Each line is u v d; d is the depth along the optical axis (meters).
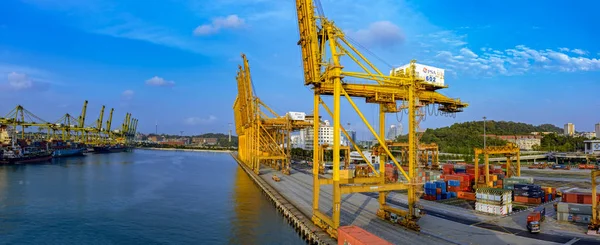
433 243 39.94
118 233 54.72
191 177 127.38
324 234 44.78
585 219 49.03
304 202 66.75
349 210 57.34
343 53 44.97
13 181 109.69
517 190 66.62
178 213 67.38
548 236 42.88
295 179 105.50
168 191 93.69
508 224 48.47
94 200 80.12
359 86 50.00
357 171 94.44
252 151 136.75
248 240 50.78
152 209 70.94
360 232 34.56
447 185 73.69
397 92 51.78
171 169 159.62
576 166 154.88
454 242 40.34
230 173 142.88
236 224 59.09
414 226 44.91
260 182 98.06
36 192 89.62
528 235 43.19
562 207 50.66
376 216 52.88
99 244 49.84
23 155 187.50
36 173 133.62
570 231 45.03
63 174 131.25
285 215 62.50
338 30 46.09
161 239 51.91
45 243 50.31
